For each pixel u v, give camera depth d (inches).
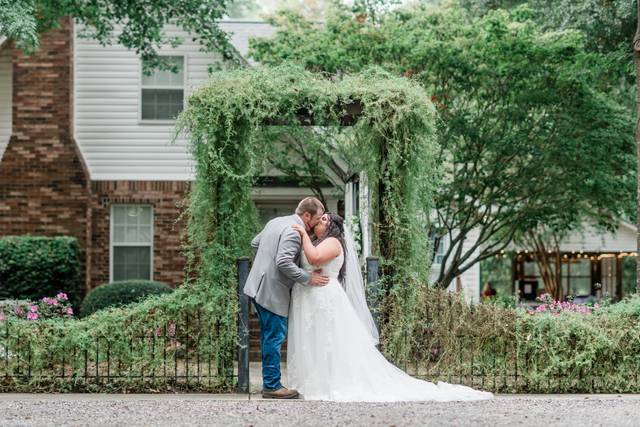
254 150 416.2
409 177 385.7
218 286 373.1
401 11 676.7
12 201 714.2
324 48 645.9
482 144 666.2
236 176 370.3
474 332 377.1
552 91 658.2
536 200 700.7
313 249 349.4
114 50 742.5
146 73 687.7
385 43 644.1
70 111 721.6
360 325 360.5
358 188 506.6
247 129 379.9
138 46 676.7
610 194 679.1
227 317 368.2
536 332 374.3
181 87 746.2
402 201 386.0
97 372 365.7
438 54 629.9
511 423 290.4
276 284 351.6
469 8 861.8
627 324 383.6
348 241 370.3
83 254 716.0
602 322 385.1
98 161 736.3
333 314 353.4
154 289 674.8
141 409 322.3
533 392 374.9
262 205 711.7
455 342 378.0
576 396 364.5
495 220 733.9
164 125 740.7
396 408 325.7
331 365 351.3
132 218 741.3
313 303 353.1
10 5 532.4
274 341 353.4
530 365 374.9
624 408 329.4
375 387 352.8
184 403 338.3
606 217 755.4
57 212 716.7
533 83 658.2
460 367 377.4
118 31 743.1
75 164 716.7
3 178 714.2
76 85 739.4
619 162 674.8
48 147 716.7
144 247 740.0
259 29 850.8
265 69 391.5
